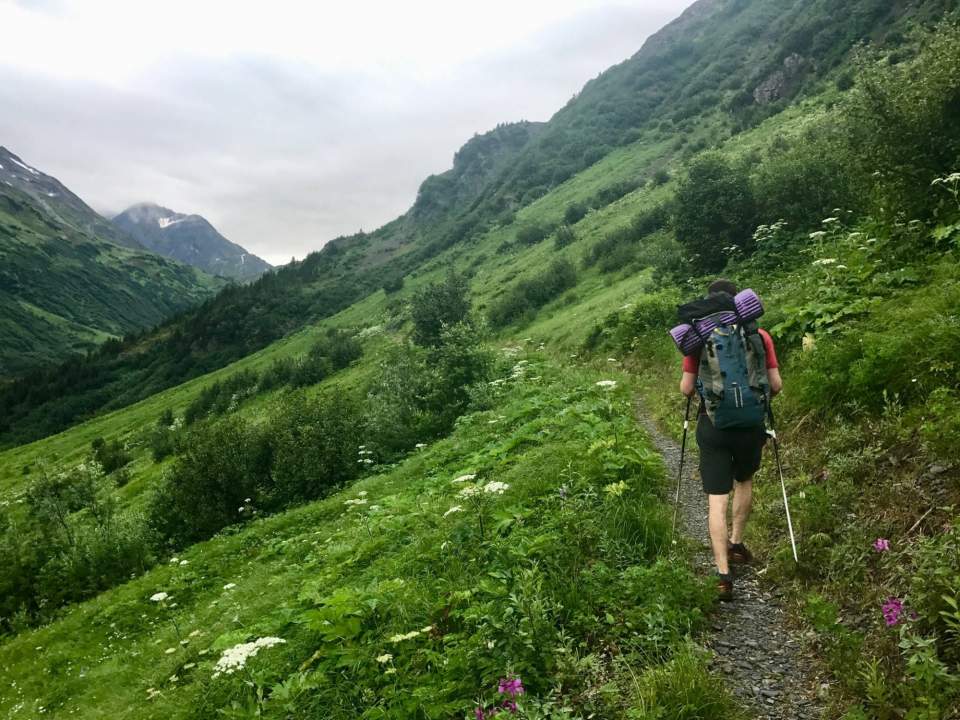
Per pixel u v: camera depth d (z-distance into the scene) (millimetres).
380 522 10539
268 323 176375
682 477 7801
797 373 8008
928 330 5887
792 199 19219
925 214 9875
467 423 19328
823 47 105062
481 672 4145
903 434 5102
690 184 24422
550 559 5242
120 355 188500
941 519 4016
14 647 15383
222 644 6559
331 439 23969
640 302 23797
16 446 138625
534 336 41656
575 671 3930
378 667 4707
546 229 123375
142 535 23281
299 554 13680
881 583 3961
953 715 2811
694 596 4512
